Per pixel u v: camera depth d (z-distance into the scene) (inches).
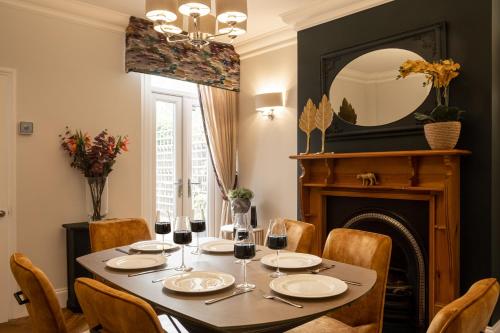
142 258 79.7
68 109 143.5
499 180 110.4
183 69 171.2
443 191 106.9
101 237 102.3
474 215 107.9
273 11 152.8
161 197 179.8
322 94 146.3
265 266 75.9
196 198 194.5
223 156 190.7
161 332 47.3
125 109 159.3
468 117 109.9
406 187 113.8
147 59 159.3
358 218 133.7
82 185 146.7
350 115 137.9
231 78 190.7
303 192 143.9
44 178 137.6
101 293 49.1
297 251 98.0
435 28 115.9
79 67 146.4
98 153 140.2
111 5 145.9
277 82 177.2
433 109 115.3
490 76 106.0
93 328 53.9
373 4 131.7
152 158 173.2
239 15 83.7
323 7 143.6
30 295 61.2
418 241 118.7
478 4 108.5
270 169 181.2
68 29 143.6
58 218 140.7
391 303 122.0
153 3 80.0
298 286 61.7
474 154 108.5
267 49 181.3
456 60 112.7
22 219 132.7
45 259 137.5
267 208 182.5
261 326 48.4
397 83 126.0
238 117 197.3
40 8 136.2
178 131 187.3
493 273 105.7
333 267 74.0
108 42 154.2
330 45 145.8
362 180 128.5
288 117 172.7
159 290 61.5
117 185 157.1
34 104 135.5
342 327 76.6
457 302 43.8
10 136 130.1
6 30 129.7
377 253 80.9
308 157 136.6
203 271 72.1
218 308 53.6
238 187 195.9
